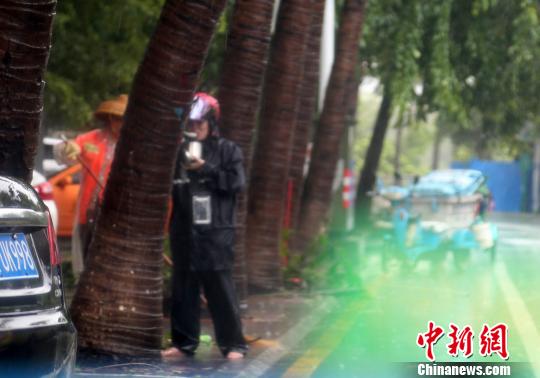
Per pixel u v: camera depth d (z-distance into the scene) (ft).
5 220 33.19
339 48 107.55
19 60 40.24
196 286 51.65
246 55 66.74
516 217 241.96
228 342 51.57
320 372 51.13
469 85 160.45
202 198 50.31
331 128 107.14
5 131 40.88
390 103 162.09
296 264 88.38
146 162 48.83
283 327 63.05
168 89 48.21
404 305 76.64
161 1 87.10
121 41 89.97
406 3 144.46
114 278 49.21
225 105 66.95
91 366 47.42
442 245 98.02
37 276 33.86
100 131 61.82
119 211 49.26
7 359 32.40
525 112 167.73
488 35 156.97
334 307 75.15
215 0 47.98
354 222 173.99
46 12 40.09
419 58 152.87
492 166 302.25
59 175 98.07
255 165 78.84
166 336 56.39
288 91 77.87
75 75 88.38
